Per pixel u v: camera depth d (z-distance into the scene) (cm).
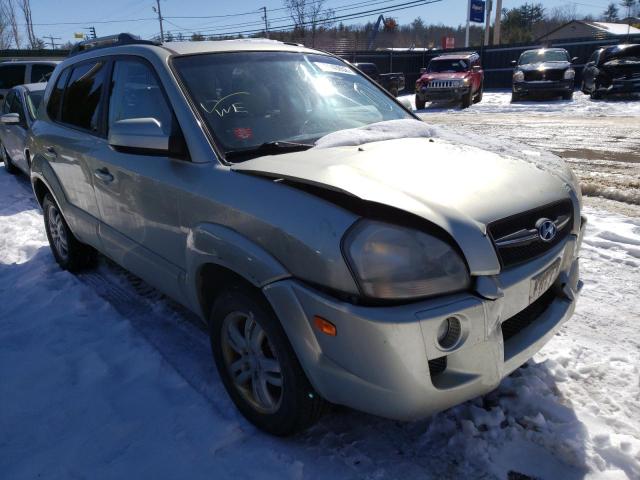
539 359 303
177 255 288
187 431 258
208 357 323
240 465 237
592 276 420
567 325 346
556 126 1206
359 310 196
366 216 205
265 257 222
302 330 213
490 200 219
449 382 207
